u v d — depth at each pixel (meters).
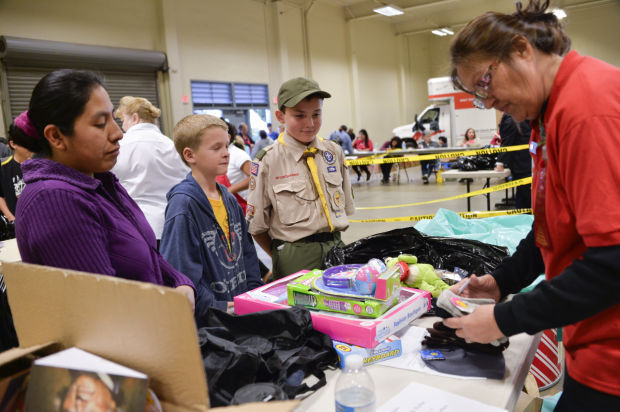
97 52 7.43
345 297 1.14
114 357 0.63
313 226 1.95
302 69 12.17
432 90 12.49
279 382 0.96
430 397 0.92
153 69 8.50
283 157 1.98
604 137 0.75
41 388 0.60
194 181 1.65
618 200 0.74
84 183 1.01
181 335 0.56
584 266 0.78
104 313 0.62
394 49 16.16
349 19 13.73
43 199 0.93
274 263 2.03
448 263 1.70
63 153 1.01
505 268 1.18
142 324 0.59
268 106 11.13
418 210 7.07
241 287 1.73
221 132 1.70
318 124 1.96
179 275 1.34
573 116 0.78
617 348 0.85
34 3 6.87
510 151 4.85
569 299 0.79
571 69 0.84
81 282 0.63
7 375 0.66
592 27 14.45
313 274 1.37
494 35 0.88
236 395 0.86
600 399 0.88
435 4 13.70
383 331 1.09
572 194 0.80
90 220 0.98
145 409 0.56
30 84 6.93
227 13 9.91
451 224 2.36
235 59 10.15
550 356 2.01
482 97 0.94
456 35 0.94
